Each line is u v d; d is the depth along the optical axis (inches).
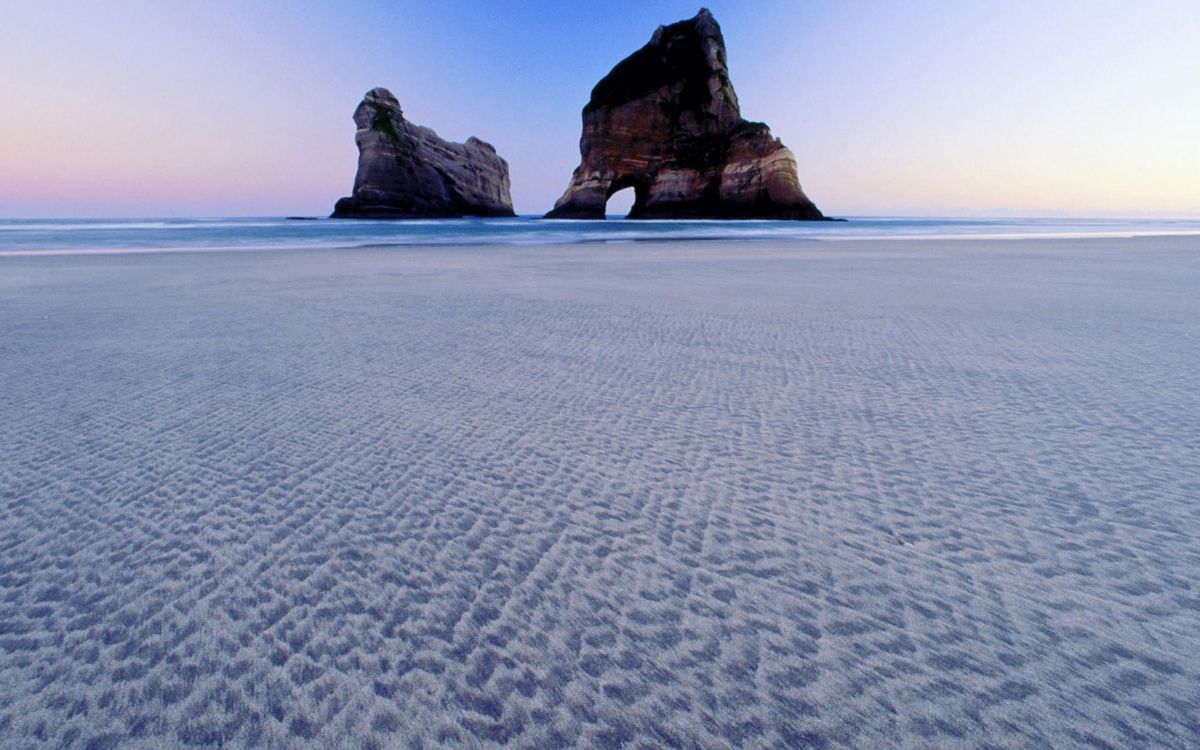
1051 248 705.0
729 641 57.4
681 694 51.3
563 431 114.3
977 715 48.6
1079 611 60.7
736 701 50.4
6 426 117.1
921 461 99.3
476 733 47.8
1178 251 631.8
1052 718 48.1
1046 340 191.3
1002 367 158.2
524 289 327.6
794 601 63.2
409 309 258.1
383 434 113.3
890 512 82.3
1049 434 110.5
